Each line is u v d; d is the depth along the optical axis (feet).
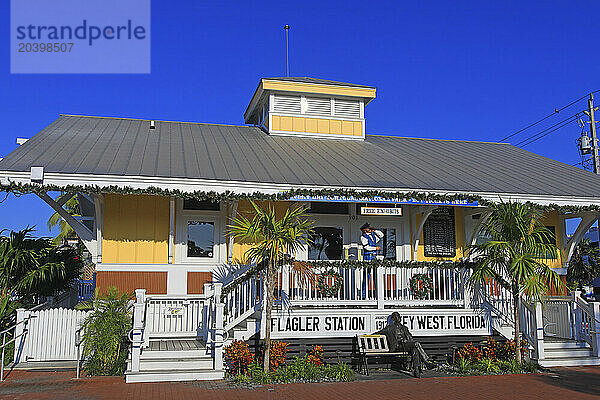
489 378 37.01
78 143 46.60
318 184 41.63
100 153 43.80
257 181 40.68
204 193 39.73
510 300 44.01
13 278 44.34
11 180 36.42
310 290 41.86
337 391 32.55
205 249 46.62
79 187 37.42
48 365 38.65
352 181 43.34
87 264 62.80
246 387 33.24
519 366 39.40
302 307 41.57
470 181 47.65
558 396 31.48
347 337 40.88
